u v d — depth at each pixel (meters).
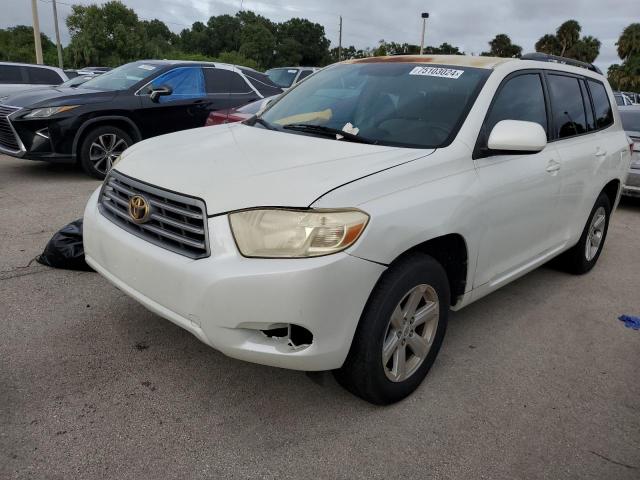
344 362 2.53
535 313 4.05
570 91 4.20
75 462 2.27
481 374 3.15
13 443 2.34
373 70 3.71
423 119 3.12
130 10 47.06
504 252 3.32
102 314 3.52
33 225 5.30
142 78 7.99
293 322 2.24
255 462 2.34
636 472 2.43
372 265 2.35
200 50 86.38
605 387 3.10
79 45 45.16
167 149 2.99
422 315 2.78
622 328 3.88
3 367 2.88
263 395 2.80
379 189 2.46
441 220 2.64
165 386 2.82
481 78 3.31
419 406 2.80
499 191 3.07
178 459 2.32
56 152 7.25
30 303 3.61
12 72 12.16
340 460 2.38
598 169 4.36
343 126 3.24
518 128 2.94
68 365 2.94
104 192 2.98
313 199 2.28
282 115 3.64
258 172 2.50
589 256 4.89
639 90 57.47
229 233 2.29
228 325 2.28
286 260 2.23
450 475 2.34
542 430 2.67
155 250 2.48
